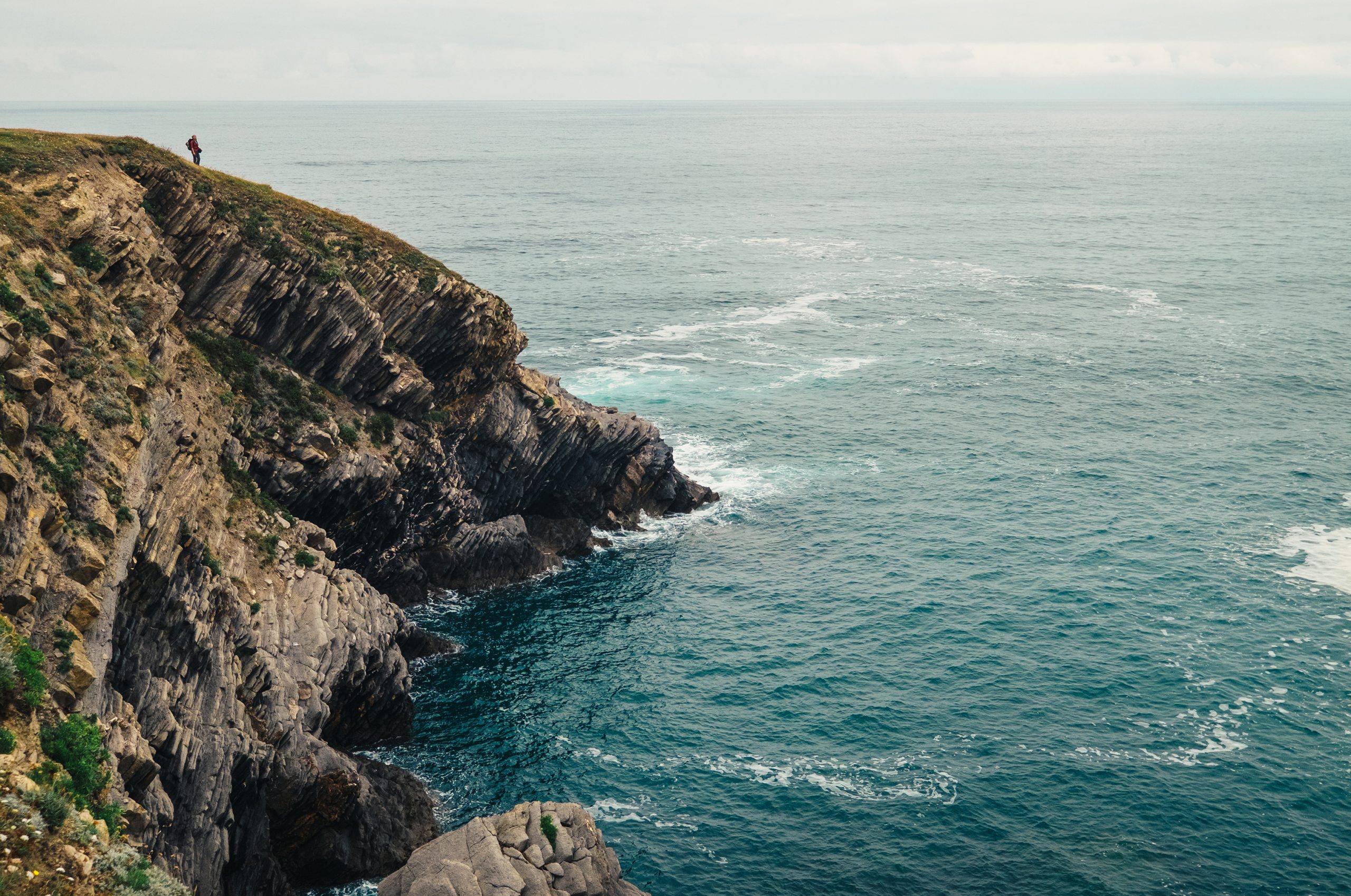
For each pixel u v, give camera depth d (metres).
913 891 45.91
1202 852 47.44
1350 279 164.38
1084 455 95.12
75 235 50.25
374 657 55.31
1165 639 64.56
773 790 52.41
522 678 62.78
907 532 81.12
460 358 75.25
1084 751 54.47
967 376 118.81
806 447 98.62
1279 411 105.31
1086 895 45.31
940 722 57.41
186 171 66.88
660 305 152.00
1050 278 171.38
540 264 180.38
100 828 26.70
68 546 34.38
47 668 30.67
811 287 165.88
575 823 41.09
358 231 73.81
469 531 73.94
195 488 47.91
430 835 49.22
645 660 64.69
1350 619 66.19
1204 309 147.62
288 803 44.72
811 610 70.12
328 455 63.31
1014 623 67.19
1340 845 47.56
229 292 63.47
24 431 35.03
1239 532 78.75
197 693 40.94
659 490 85.44
